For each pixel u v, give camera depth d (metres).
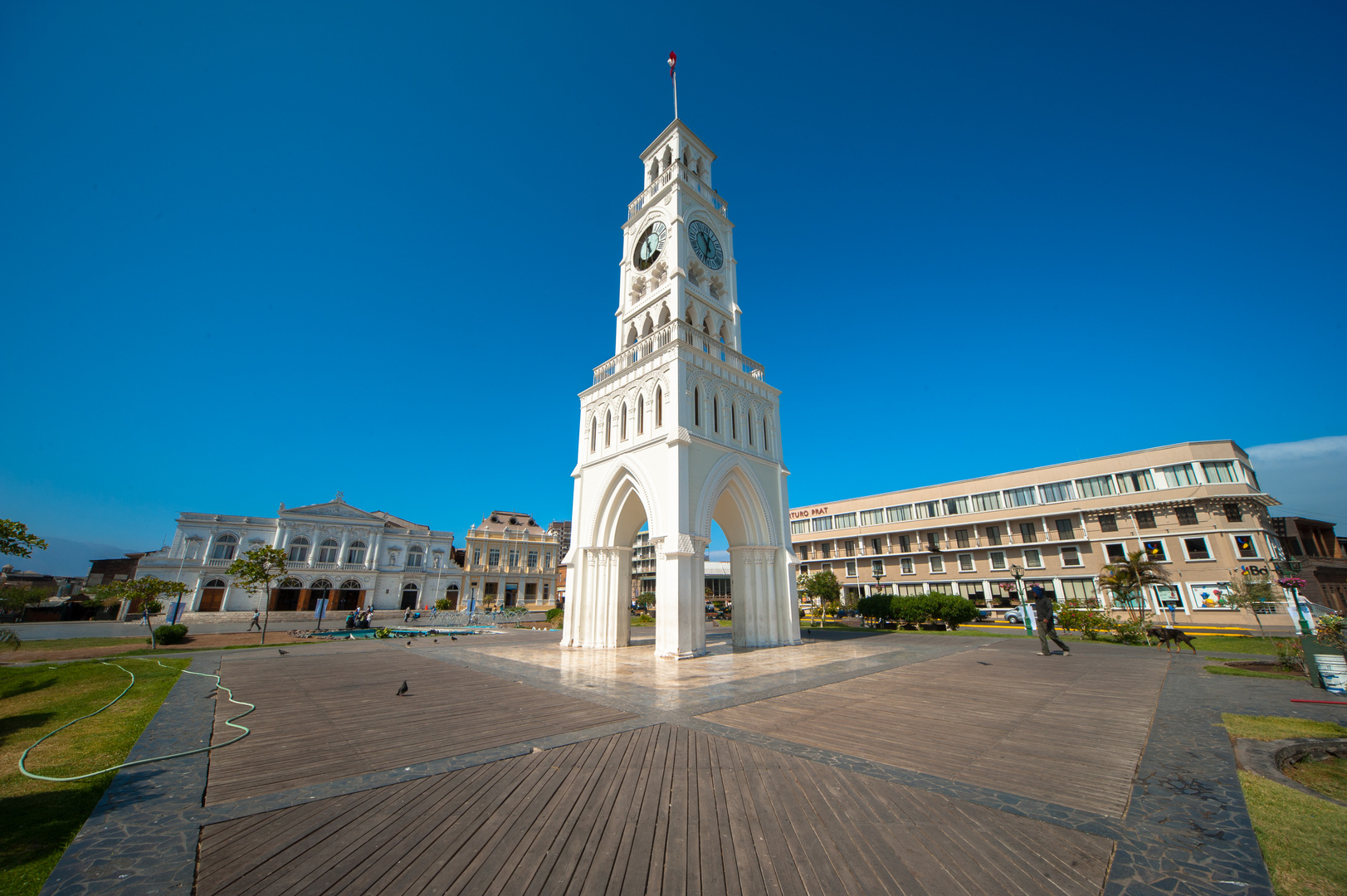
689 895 3.99
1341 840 4.78
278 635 33.53
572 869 4.37
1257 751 7.29
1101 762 7.00
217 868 4.42
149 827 5.18
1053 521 48.72
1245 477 40.91
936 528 56.47
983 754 7.34
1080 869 4.31
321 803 5.77
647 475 21.25
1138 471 44.72
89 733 8.74
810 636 28.33
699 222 27.83
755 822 5.21
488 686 12.91
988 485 53.84
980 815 5.37
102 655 20.59
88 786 6.30
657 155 30.36
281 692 12.23
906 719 9.38
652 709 10.32
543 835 4.99
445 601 65.31
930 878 4.20
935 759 7.13
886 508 61.66
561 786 6.23
